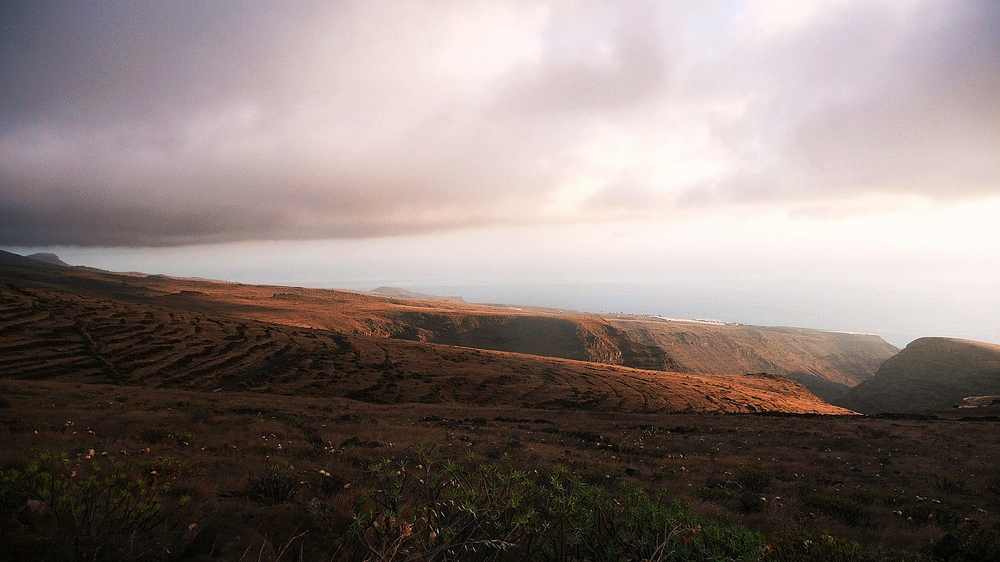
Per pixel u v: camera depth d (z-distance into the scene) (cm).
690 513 483
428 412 3997
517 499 434
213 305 19175
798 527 1071
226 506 603
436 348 11769
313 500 627
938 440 3022
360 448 1672
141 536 435
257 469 1057
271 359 8438
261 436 1855
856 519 1256
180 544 434
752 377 14788
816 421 4216
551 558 435
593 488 488
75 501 436
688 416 4512
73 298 11012
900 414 5269
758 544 465
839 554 656
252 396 4375
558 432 2994
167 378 6775
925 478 1955
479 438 2327
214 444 1552
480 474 509
